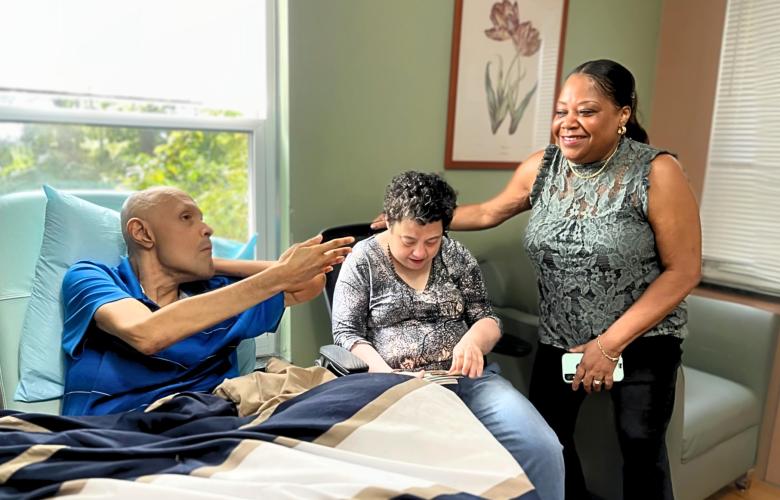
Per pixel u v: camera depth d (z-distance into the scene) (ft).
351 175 6.10
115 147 5.33
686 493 5.73
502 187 7.38
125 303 3.83
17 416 3.41
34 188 5.07
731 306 6.64
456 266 5.01
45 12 4.80
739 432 6.30
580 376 4.65
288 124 5.62
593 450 5.79
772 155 7.15
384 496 2.81
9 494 2.89
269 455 3.14
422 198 4.38
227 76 5.63
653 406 4.64
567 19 7.43
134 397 3.99
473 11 6.52
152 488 2.82
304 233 5.94
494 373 4.78
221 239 5.51
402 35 6.10
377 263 4.79
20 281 4.39
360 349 4.47
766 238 7.27
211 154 5.78
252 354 4.92
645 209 4.39
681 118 8.18
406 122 6.35
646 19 8.20
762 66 7.19
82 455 3.09
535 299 6.98
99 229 4.62
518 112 7.25
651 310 4.41
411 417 3.52
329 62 5.70
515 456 3.82
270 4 5.56
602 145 4.43
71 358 4.11
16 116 4.80
